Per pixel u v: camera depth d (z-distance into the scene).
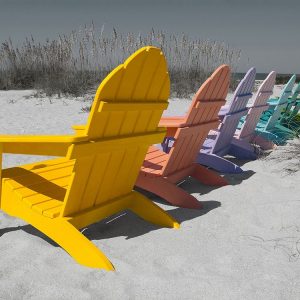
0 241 2.47
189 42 15.74
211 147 4.52
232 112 4.29
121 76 2.20
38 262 2.22
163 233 2.69
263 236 2.63
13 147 2.45
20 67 14.42
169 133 3.30
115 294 1.96
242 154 4.79
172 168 3.37
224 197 3.42
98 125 2.22
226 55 16.03
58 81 12.30
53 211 2.32
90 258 2.20
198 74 15.68
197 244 2.53
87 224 2.50
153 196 3.48
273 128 5.97
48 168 3.03
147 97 2.53
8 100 10.52
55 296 1.92
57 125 6.83
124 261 2.28
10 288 1.97
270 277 2.13
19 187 2.54
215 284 2.06
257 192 3.52
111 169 2.52
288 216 2.91
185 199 3.18
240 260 2.32
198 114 3.34
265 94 5.11
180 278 2.11
